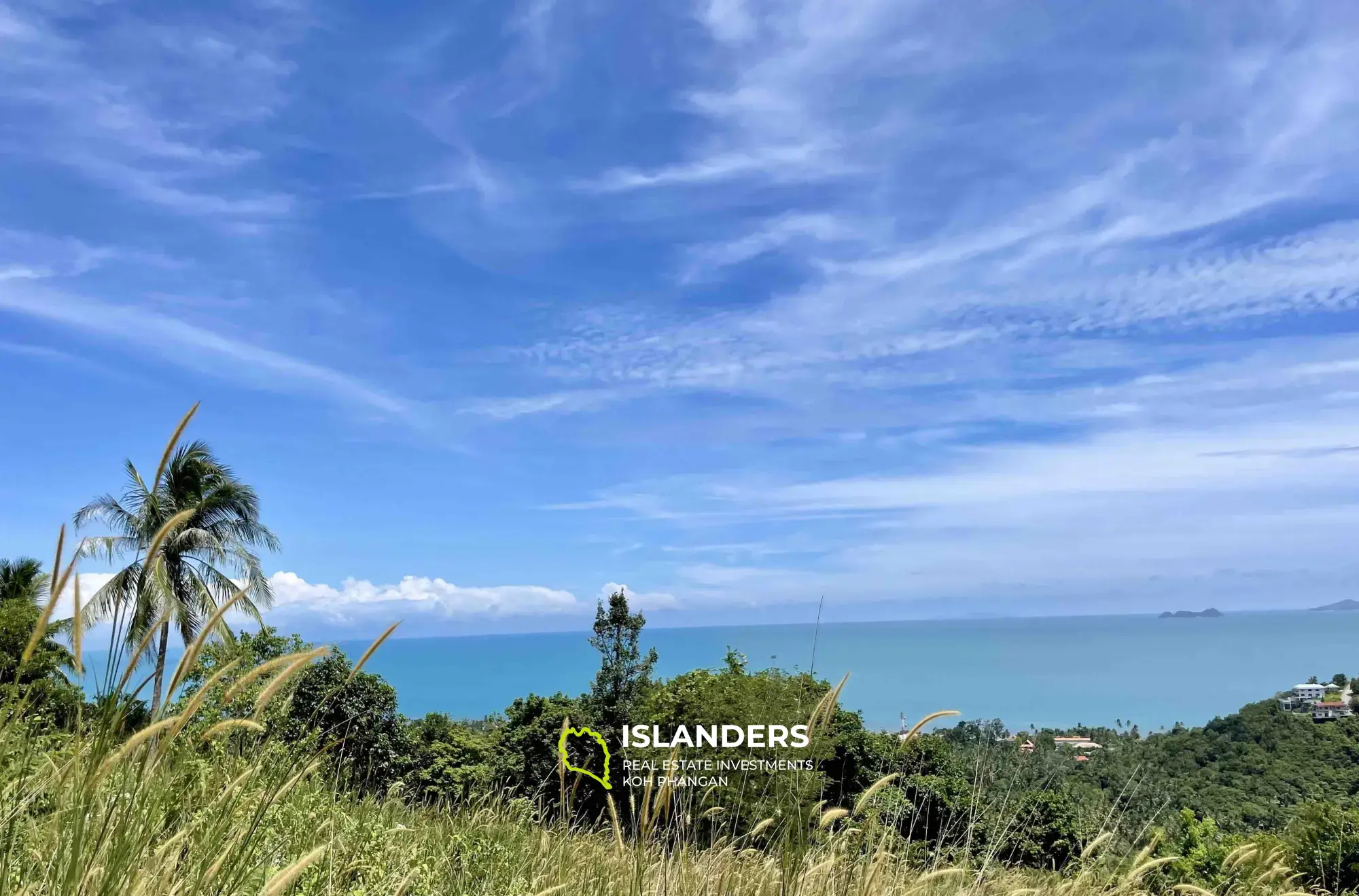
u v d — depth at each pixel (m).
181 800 2.91
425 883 3.92
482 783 7.43
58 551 2.21
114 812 2.42
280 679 2.40
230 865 2.58
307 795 3.75
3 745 2.58
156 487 2.34
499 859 4.60
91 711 2.31
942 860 4.79
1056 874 5.06
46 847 2.37
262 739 3.48
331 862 3.40
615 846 4.34
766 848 4.24
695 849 4.30
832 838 4.27
